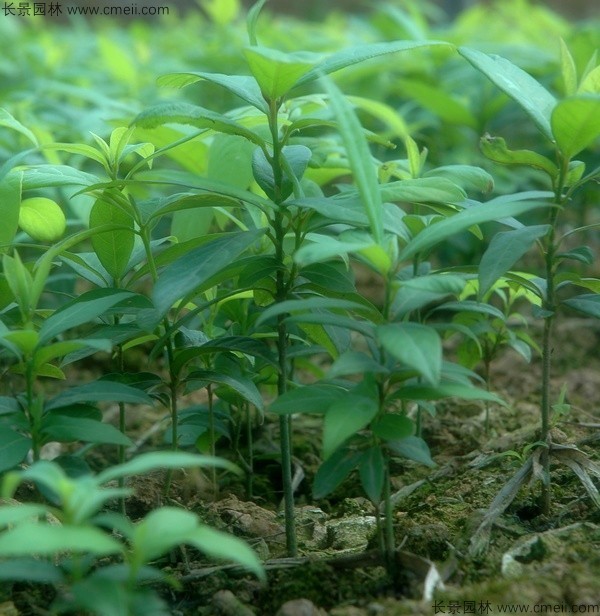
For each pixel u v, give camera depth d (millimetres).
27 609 915
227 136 1091
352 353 875
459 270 979
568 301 952
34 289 919
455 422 1203
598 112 886
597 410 1245
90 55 2264
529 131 1875
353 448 900
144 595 840
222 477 1146
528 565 929
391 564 925
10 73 1952
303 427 1256
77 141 1385
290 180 947
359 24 2582
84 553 957
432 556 958
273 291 968
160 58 2152
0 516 796
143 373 980
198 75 958
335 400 885
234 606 904
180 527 798
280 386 965
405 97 1955
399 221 939
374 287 1804
